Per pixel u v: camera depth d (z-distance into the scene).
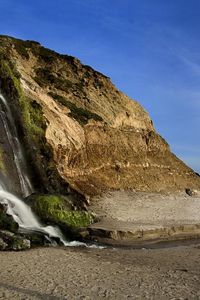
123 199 44.31
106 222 31.44
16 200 28.14
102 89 61.81
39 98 45.75
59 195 32.84
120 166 53.47
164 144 67.69
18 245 20.80
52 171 35.72
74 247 23.47
